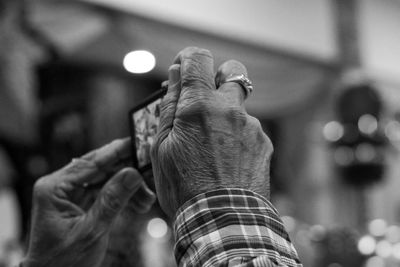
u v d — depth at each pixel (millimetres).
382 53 4020
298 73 3613
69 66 2852
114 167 896
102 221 849
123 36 2869
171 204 648
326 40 3727
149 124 840
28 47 2434
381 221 3080
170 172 638
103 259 944
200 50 679
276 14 3490
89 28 2648
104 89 2926
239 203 602
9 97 2385
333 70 3732
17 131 2477
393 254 2783
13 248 2158
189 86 653
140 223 985
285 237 619
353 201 3635
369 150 3090
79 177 884
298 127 3756
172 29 3006
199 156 622
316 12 3725
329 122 3449
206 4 3158
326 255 2768
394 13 4219
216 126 630
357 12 3912
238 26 3281
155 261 2289
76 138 2691
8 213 2301
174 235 624
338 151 3170
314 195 3656
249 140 640
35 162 2561
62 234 854
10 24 2348
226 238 576
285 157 3723
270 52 3449
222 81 682
